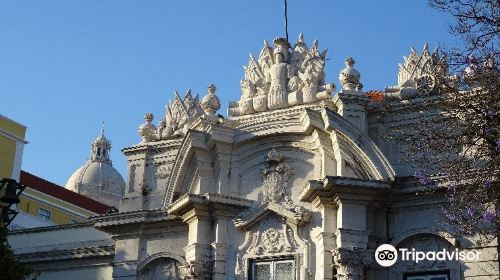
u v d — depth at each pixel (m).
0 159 37.16
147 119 27.08
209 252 23.61
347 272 21.31
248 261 23.20
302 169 23.53
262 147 24.09
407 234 21.97
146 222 25.20
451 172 18.12
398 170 22.77
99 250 27.83
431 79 22.88
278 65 24.91
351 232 21.75
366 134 22.67
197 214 23.77
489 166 16.95
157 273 24.95
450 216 19.73
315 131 23.00
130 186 26.39
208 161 24.50
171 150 26.23
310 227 22.88
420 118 22.59
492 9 16.59
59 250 28.39
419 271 21.70
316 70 24.62
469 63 16.81
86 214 50.16
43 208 46.91
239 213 23.73
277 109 24.50
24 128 38.97
